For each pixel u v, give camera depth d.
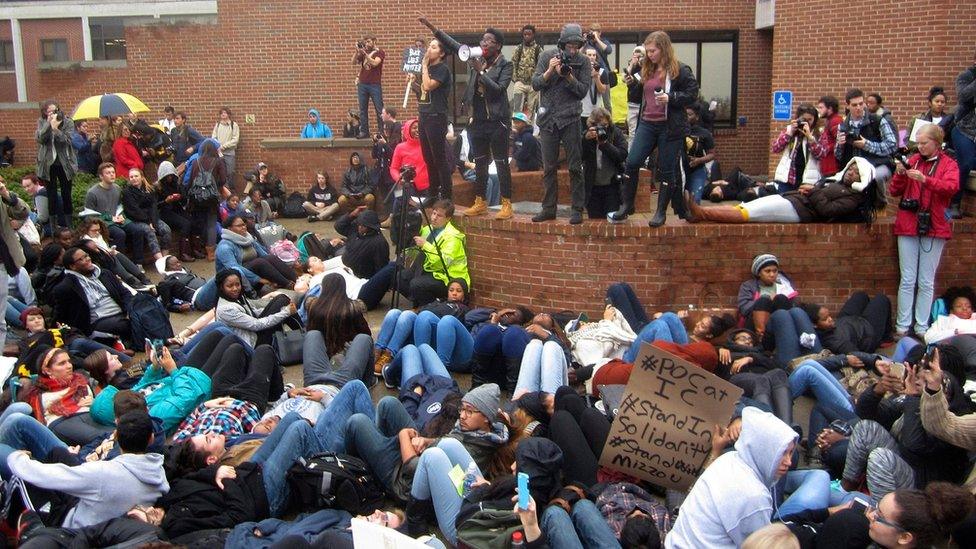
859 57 16.73
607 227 9.94
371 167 17.77
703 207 10.02
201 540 5.77
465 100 10.73
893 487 6.04
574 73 9.86
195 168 13.62
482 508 5.79
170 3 26.20
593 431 6.79
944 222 9.51
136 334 9.72
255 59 20.19
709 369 7.81
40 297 10.54
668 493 6.63
